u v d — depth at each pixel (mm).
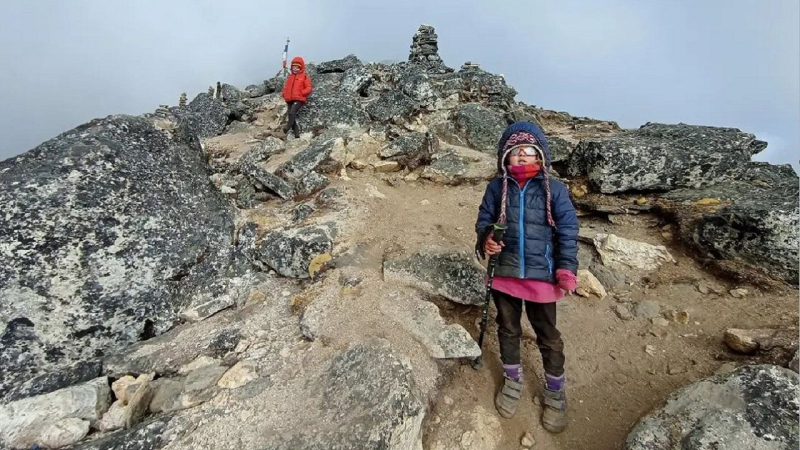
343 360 3436
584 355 4238
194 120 14289
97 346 4164
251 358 3707
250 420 3045
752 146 7043
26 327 3898
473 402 3664
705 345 4188
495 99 11289
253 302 4598
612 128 10250
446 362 3789
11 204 4031
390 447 2818
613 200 6582
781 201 5168
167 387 3514
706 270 5207
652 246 5477
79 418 3176
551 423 3502
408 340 3768
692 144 6793
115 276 4332
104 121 5008
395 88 11672
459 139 9242
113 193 4531
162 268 4613
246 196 6938
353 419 2914
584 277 5059
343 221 5645
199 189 5551
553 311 3490
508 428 3525
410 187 7340
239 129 13500
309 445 2766
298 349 3750
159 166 5117
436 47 20797
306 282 4809
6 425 3025
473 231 5863
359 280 4496
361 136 8586
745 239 4988
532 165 3451
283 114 12625
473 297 4375
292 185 7168
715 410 3029
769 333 3971
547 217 3443
